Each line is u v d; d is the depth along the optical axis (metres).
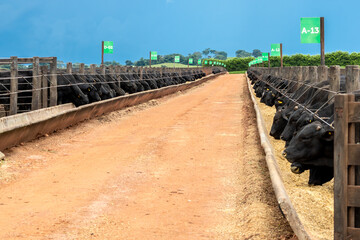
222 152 12.77
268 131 16.08
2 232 6.75
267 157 9.72
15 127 12.60
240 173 10.32
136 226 7.05
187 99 32.31
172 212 7.75
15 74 14.43
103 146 13.95
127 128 17.72
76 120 17.58
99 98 21.25
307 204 8.05
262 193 8.23
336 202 5.33
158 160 11.89
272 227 6.58
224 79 73.88
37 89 15.61
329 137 7.87
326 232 6.86
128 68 31.80
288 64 106.44
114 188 9.27
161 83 36.88
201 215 7.59
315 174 9.12
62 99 19.69
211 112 22.97
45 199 8.51
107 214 7.63
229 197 8.60
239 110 23.64
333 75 12.06
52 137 15.06
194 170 10.78
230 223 7.15
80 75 21.48
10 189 9.21
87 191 9.05
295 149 8.38
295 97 15.66
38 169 10.94
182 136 15.60
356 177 5.50
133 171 10.70
